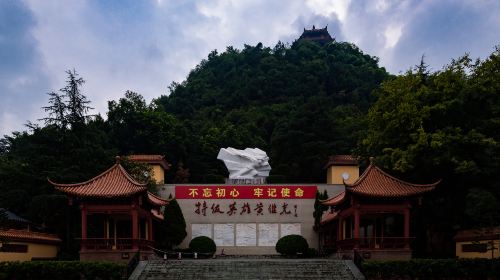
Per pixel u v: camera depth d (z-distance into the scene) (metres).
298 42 131.50
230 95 104.06
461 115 34.62
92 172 42.22
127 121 68.38
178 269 30.98
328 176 55.62
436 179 36.25
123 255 33.75
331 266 31.64
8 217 35.97
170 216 43.62
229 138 78.88
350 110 81.94
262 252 46.94
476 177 33.12
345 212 37.34
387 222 42.69
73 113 43.44
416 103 35.34
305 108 66.31
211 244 44.31
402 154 34.56
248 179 52.75
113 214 36.22
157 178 52.50
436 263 29.20
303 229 47.38
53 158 41.69
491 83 32.75
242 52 126.75
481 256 32.31
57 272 28.55
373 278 29.25
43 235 36.53
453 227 35.25
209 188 47.72
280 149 66.12
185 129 74.25
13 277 28.45
